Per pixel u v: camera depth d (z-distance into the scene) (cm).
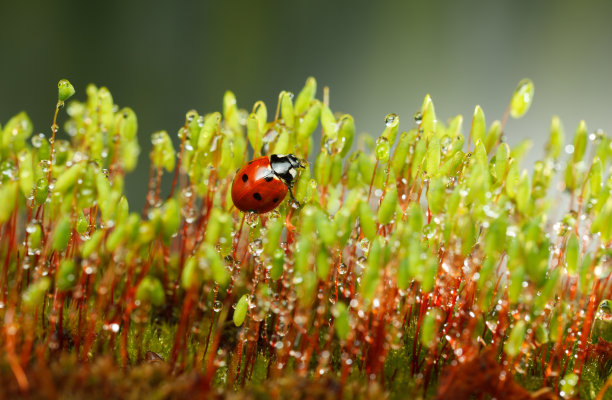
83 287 15
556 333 15
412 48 61
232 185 15
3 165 15
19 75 42
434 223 15
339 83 50
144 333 15
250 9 72
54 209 15
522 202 15
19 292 15
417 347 15
